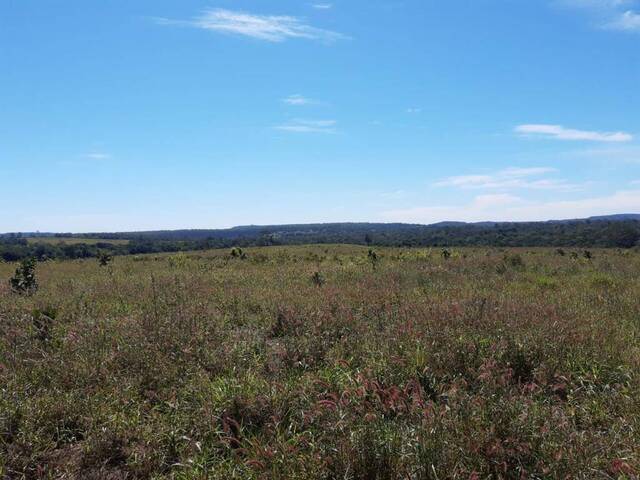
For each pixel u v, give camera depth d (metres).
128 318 8.33
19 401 4.98
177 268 21.77
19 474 4.13
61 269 24.14
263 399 5.00
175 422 4.90
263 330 8.35
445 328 6.86
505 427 4.09
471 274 16.30
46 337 7.36
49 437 4.54
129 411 5.10
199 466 4.20
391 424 4.39
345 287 12.85
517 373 6.06
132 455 4.38
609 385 5.79
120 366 6.16
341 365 5.94
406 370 5.73
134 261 31.05
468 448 3.90
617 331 7.64
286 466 3.92
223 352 6.62
